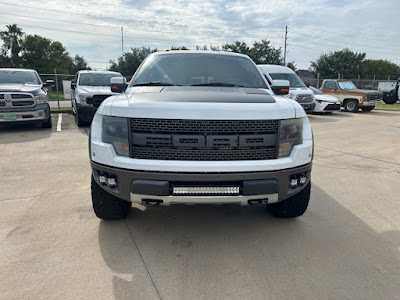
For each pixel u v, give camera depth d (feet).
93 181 9.84
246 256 8.79
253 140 8.26
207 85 11.76
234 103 8.53
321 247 9.30
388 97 73.31
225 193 8.25
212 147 8.14
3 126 31.40
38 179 15.07
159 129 8.13
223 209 11.96
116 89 12.76
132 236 9.80
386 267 8.32
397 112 55.26
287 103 9.12
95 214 10.79
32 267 8.11
